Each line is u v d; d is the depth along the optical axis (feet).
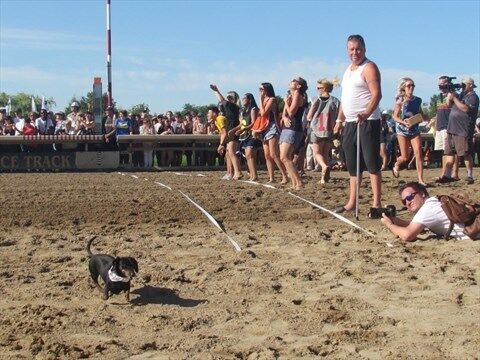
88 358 18.24
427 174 67.00
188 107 112.57
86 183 57.93
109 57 104.88
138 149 82.64
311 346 18.57
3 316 21.71
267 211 40.37
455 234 30.19
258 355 18.04
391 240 31.17
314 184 53.47
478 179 56.90
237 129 58.08
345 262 27.40
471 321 20.29
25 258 29.30
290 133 48.96
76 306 22.59
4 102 176.04
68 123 83.66
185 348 18.76
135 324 20.77
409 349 18.29
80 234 34.50
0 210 41.32
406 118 51.49
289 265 27.25
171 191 49.65
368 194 46.75
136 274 23.56
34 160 80.07
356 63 36.94
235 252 29.63
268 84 53.52
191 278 25.66
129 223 37.50
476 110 52.65
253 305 22.39
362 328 19.92
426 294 23.00
